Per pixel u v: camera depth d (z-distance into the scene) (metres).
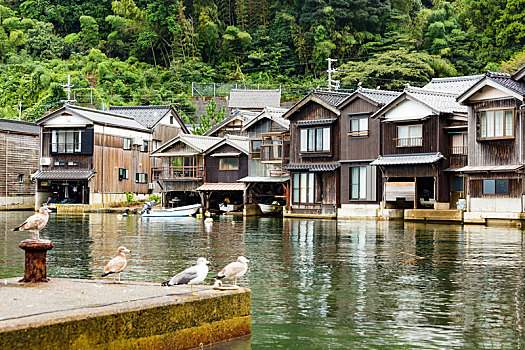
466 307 14.09
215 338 10.90
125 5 97.50
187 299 10.32
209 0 97.31
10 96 81.56
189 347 10.34
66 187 57.09
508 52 74.38
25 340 8.09
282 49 91.25
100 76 85.25
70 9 101.69
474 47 80.56
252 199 50.69
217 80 89.69
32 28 96.62
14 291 10.98
